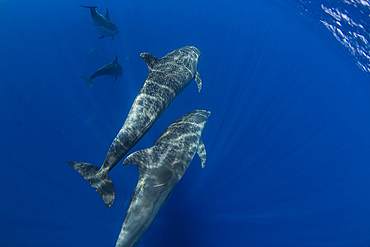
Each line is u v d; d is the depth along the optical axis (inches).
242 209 377.7
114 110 440.5
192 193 376.8
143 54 187.9
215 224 358.6
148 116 176.7
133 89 464.4
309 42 705.6
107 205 165.9
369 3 376.2
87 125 428.1
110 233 343.9
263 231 368.2
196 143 192.9
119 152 170.4
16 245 317.1
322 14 516.4
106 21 352.8
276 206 398.9
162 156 166.4
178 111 440.1
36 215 344.8
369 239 402.6
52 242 325.7
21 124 423.2
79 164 178.4
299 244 366.3
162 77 191.6
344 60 624.1
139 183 154.1
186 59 220.5
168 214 347.9
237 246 350.3
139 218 143.2
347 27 486.9
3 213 336.8
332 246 379.9
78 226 345.4
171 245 329.1
